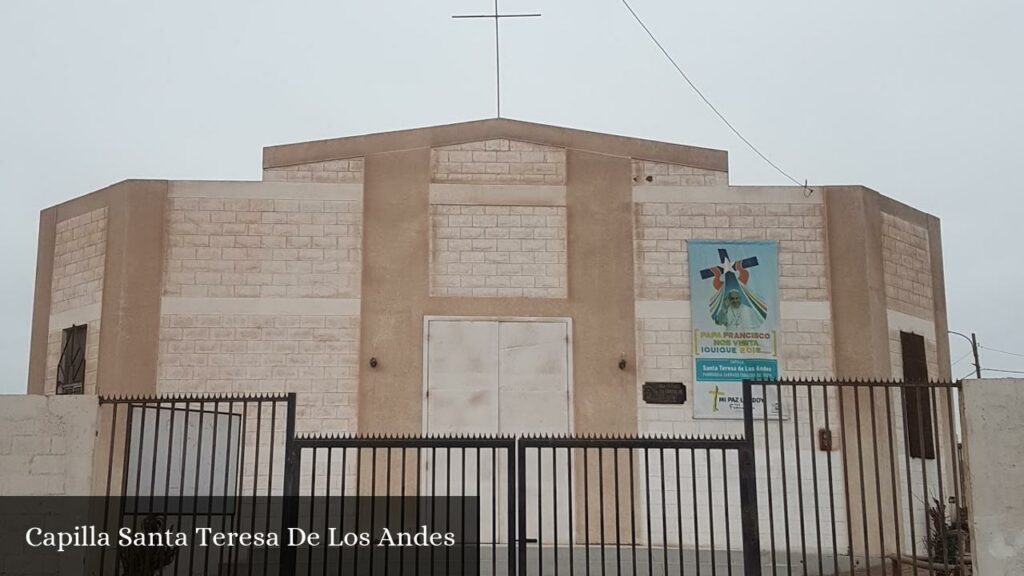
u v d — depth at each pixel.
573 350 16.20
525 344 16.22
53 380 17.16
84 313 16.88
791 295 16.53
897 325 17.09
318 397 15.97
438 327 16.20
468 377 16.08
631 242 16.59
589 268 16.48
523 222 16.59
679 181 16.88
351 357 16.11
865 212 16.83
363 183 16.69
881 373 16.36
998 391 9.89
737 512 15.51
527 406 16.02
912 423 16.78
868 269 16.62
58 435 10.38
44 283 17.69
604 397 16.08
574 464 15.70
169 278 16.28
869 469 15.92
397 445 9.87
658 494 15.66
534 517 15.52
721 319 16.39
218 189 16.56
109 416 15.31
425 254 16.44
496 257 16.47
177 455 13.31
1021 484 9.70
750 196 16.80
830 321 16.45
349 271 16.38
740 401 16.12
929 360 17.80
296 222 16.52
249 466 15.59
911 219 18.00
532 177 16.75
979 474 9.78
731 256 16.61
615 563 14.89
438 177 16.70
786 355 16.33
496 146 16.83
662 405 16.09
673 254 16.58
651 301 16.42
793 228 16.73
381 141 16.81
